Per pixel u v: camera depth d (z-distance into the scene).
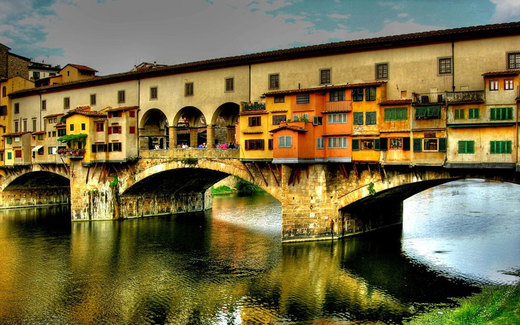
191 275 32.12
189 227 49.53
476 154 31.45
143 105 50.53
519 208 56.19
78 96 57.09
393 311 24.88
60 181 70.69
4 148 65.56
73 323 24.61
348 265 33.09
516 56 32.00
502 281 28.61
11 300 28.02
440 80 34.38
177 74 47.84
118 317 25.25
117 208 53.31
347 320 23.95
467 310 23.97
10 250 40.31
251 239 42.91
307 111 37.50
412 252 36.06
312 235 38.66
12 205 68.38
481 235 41.38
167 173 49.41
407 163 33.84
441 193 72.69
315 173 38.16
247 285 29.69
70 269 34.22
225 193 79.56
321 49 38.44
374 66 36.91
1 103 68.31
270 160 39.16
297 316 24.64
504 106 30.50
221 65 44.31
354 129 36.03
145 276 32.19
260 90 42.25
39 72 82.06
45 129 60.47
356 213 41.59
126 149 49.75
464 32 32.91
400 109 34.16
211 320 24.47
